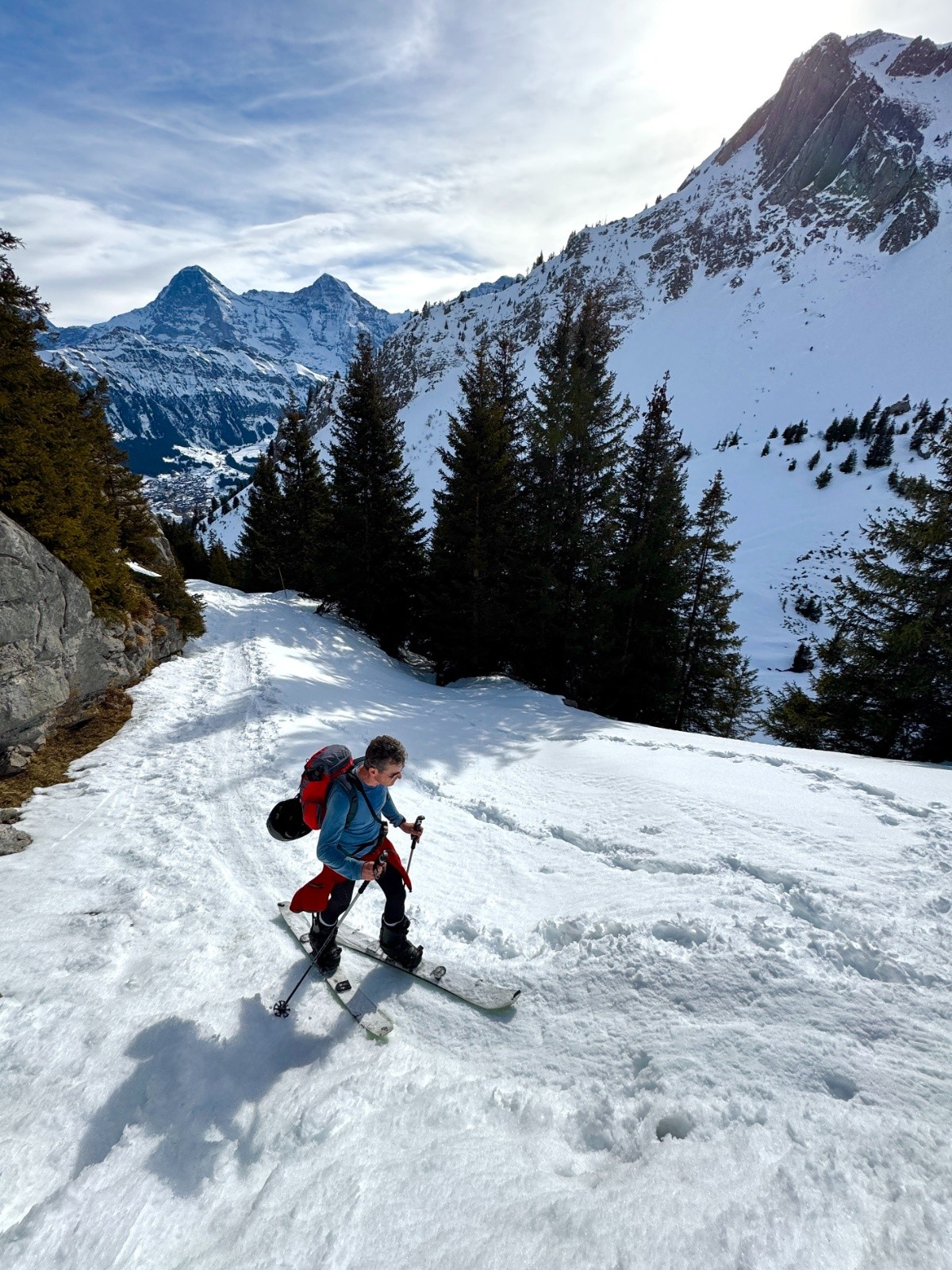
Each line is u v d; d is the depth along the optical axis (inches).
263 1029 143.1
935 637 561.0
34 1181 105.4
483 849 243.4
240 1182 106.1
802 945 154.3
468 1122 115.6
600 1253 82.4
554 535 759.1
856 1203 88.4
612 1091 122.0
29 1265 89.9
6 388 356.8
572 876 215.5
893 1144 99.2
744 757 342.3
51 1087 126.0
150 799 288.4
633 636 778.8
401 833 255.4
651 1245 82.6
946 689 572.1
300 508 1380.4
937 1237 82.0
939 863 200.8
